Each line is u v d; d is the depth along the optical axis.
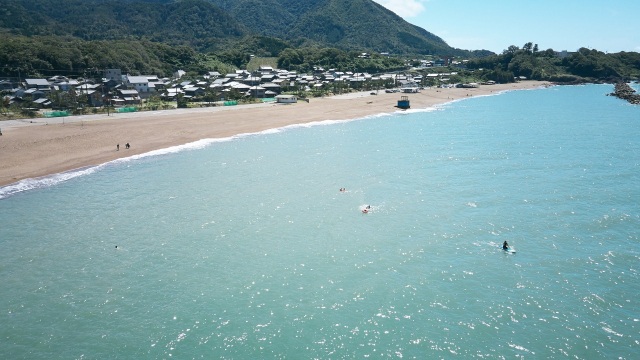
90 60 163.75
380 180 58.06
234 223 44.78
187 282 34.12
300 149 77.25
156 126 94.50
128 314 30.34
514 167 63.47
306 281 34.09
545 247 39.09
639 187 53.62
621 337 27.73
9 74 144.50
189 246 39.97
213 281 34.22
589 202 49.03
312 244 40.09
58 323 29.47
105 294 32.72
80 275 35.34
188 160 69.75
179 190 55.16
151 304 31.41
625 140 81.50
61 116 104.75
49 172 62.81
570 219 44.66
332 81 198.88
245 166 65.81
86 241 41.22
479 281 33.94
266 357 26.16
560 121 107.25
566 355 26.25
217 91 151.75
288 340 27.61
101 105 124.88
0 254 38.78
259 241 40.75
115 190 55.41
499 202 49.53
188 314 30.22
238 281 34.19
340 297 32.00
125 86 143.75
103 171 63.66
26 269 36.31
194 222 45.16
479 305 31.02
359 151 75.25
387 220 45.09
